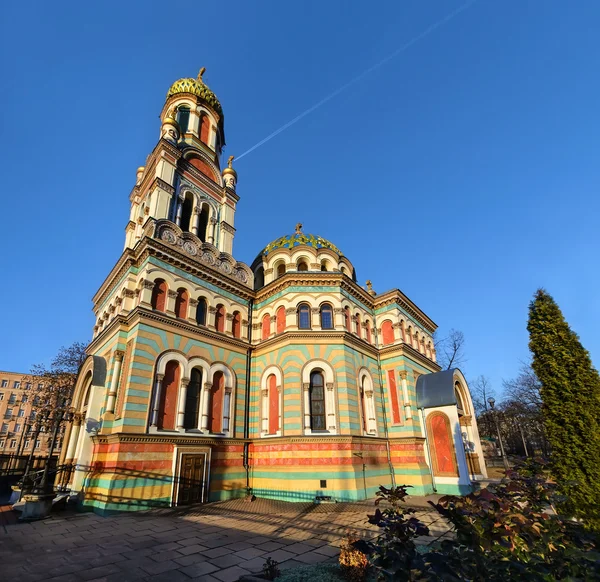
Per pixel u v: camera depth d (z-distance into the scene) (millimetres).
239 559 9992
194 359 21562
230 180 31375
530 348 14352
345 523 14398
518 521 5801
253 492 21547
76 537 12156
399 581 5062
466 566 5266
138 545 11250
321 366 22812
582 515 11109
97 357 20969
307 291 25203
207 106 33562
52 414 36812
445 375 26031
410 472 23297
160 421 19000
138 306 19625
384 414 25688
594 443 11766
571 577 5445
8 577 8570
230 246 28641
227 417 22375
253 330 26594
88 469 18594
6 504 19047
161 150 25797
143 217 27188
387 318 28703
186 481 18672
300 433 21000
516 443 58438
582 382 12742
